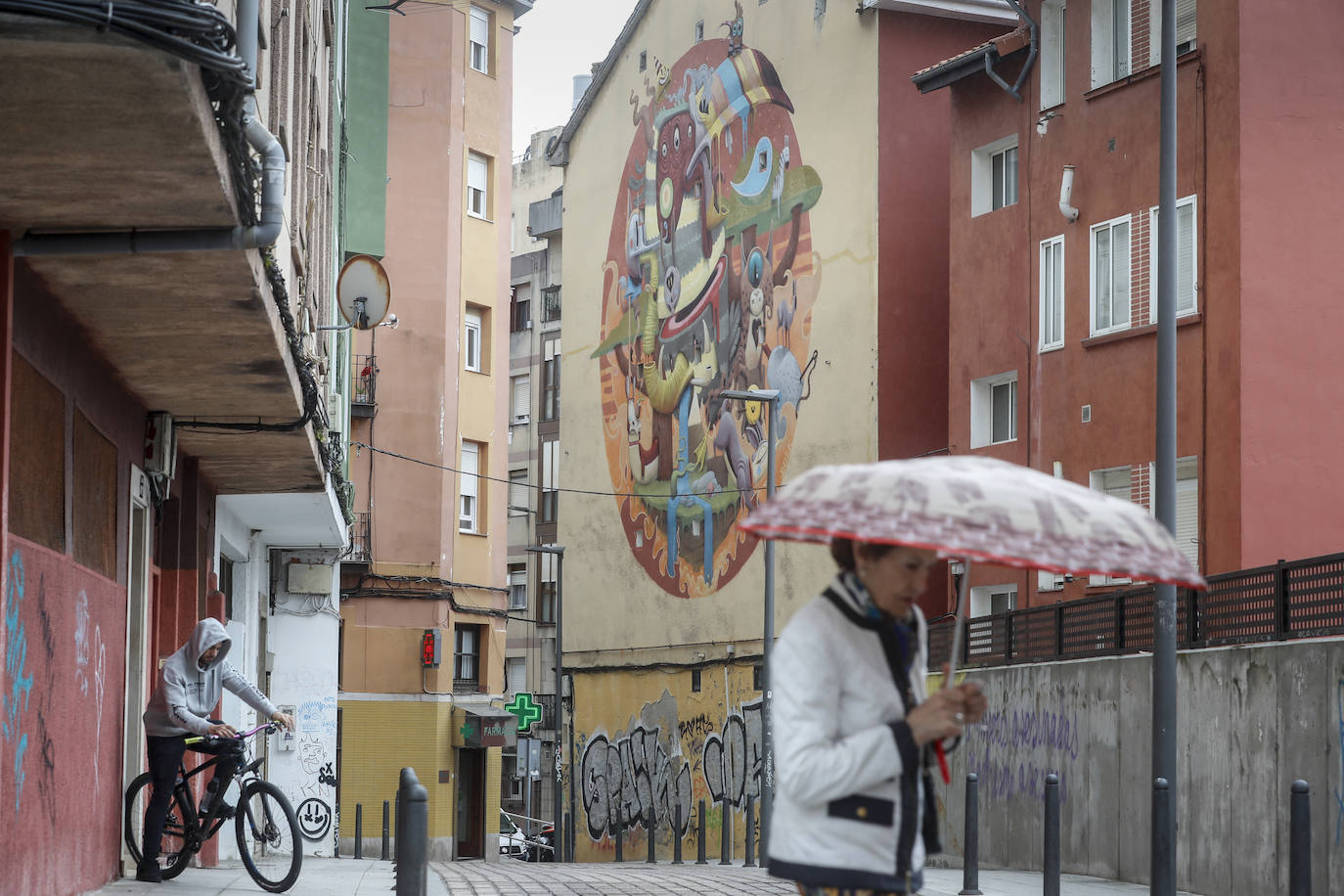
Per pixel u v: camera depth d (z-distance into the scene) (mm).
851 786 3852
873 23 33531
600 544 43469
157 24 6477
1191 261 24344
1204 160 24188
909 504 3674
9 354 8719
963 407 29750
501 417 43031
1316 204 23641
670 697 39656
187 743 11914
